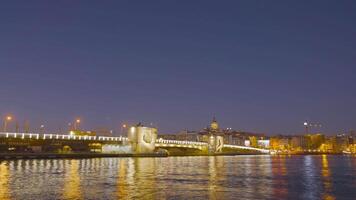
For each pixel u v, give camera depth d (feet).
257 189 227.81
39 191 205.67
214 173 345.72
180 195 198.80
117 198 186.39
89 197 188.03
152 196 194.39
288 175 329.72
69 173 317.01
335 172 372.17
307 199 193.47
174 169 395.96
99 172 333.01
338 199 194.59
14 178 270.26
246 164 531.09
